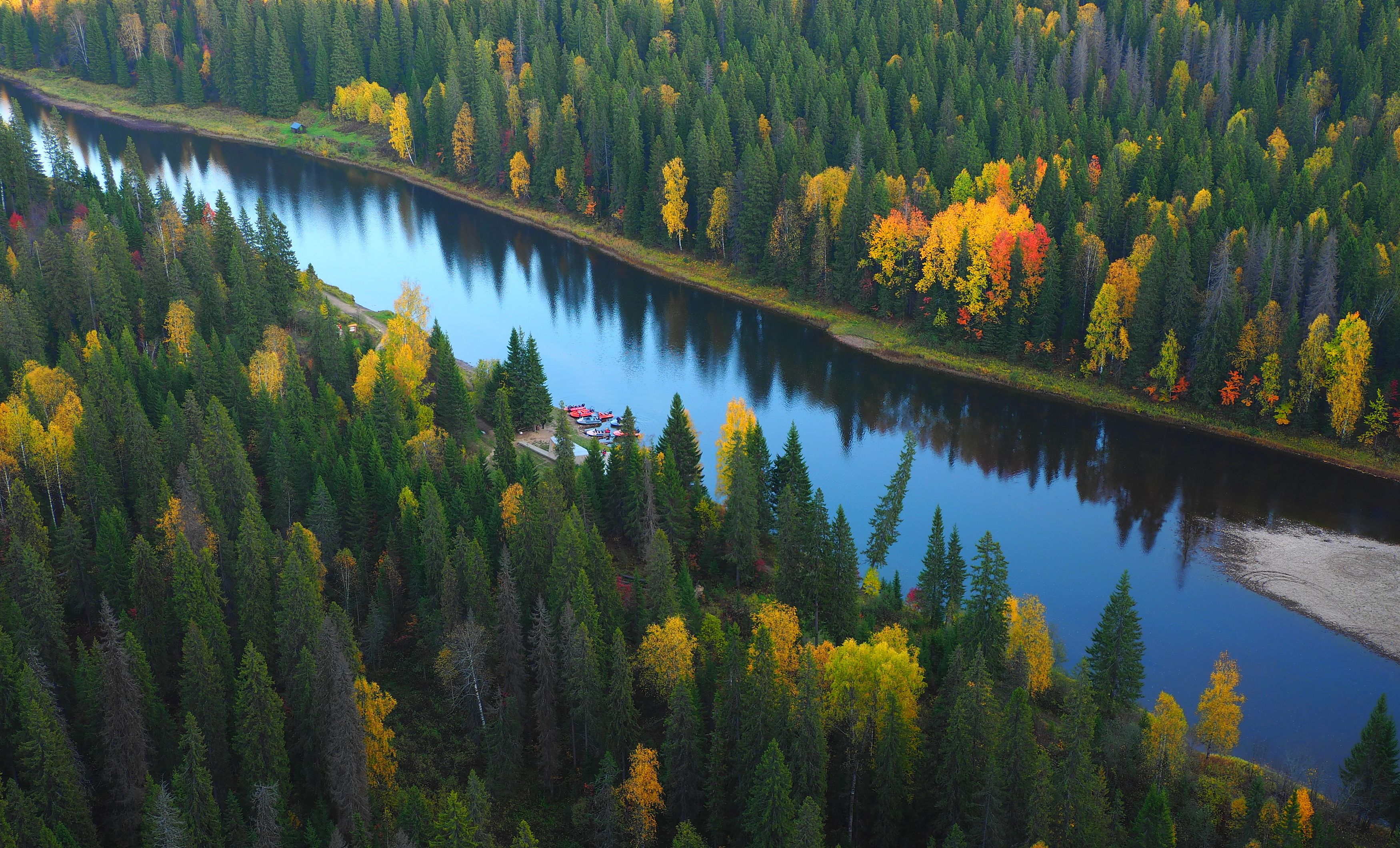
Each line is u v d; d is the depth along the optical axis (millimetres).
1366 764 90375
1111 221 183625
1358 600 126125
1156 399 167625
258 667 84312
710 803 86250
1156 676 114562
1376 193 185500
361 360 141500
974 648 99500
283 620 93812
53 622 92562
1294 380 156375
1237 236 166750
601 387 174125
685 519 119312
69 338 145875
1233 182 191125
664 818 88188
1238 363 160625
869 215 191750
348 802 81688
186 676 86438
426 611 100688
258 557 98375
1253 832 85938
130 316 151875
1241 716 95688
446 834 76312
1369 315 157375
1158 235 165625
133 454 115250
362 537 112938
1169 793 90688
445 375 140875
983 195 198875
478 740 93375
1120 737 95625
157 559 100312
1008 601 102000
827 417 167875
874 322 193125
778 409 169875
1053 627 121562
